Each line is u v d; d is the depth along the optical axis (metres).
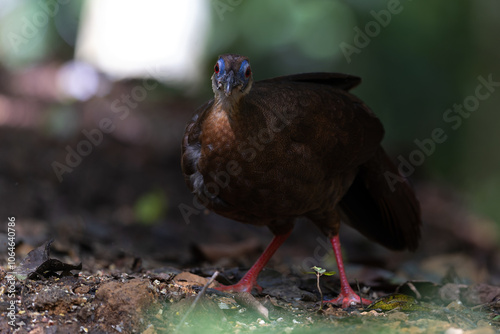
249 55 19.52
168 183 15.55
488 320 6.02
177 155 17.89
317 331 5.26
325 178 6.99
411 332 5.15
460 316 5.88
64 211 11.88
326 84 7.82
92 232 10.43
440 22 19.56
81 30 26.61
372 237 8.52
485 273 11.06
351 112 7.26
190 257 9.61
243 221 7.12
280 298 6.79
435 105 19.81
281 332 5.37
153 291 5.61
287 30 19.03
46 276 6.14
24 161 14.34
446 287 7.13
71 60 26.34
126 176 15.23
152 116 20.53
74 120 17.39
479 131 19.39
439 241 15.67
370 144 7.44
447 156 19.98
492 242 16.05
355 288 7.91
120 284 5.52
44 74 23.31
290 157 6.46
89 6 26.47
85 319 5.30
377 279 8.26
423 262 11.83
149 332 5.10
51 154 15.48
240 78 6.04
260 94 6.45
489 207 18.23
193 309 5.49
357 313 6.00
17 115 18.67
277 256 10.53
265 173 6.37
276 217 6.93
